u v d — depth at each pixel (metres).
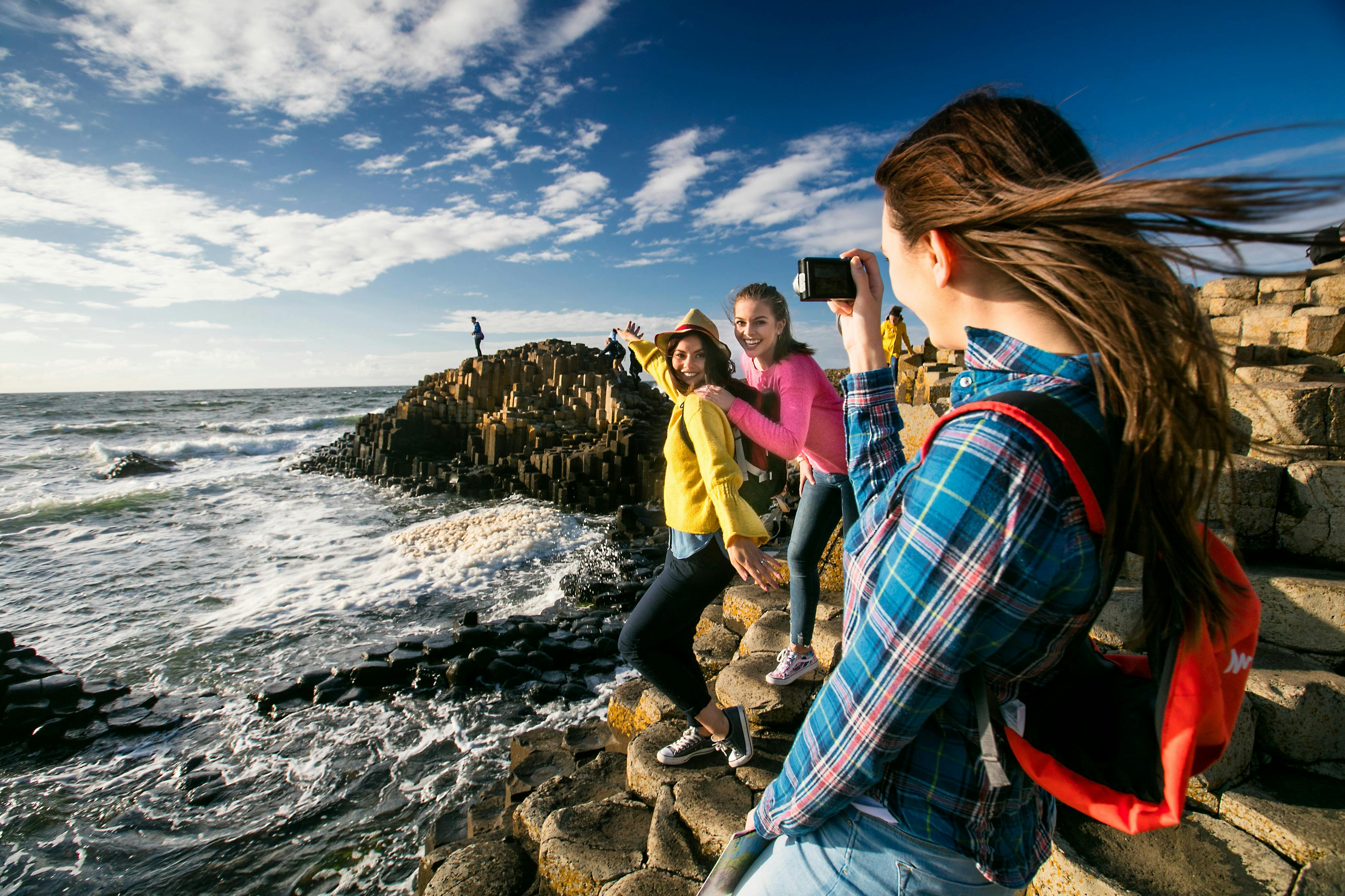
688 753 2.69
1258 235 0.59
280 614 7.95
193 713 5.64
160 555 10.65
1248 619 0.70
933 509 0.69
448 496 17.31
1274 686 2.06
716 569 2.25
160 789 4.58
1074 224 0.65
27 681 5.84
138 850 3.98
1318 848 1.72
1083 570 0.67
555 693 5.87
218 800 4.45
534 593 8.73
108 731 5.32
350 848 3.95
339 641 7.18
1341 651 2.17
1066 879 1.81
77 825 4.21
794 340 2.41
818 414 2.43
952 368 10.99
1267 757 2.05
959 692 0.79
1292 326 5.18
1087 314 0.64
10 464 23.52
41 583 9.19
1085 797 0.73
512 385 25.19
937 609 0.69
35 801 4.46
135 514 14.41
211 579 9.31
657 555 10.18
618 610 8.06
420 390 29.05
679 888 2.15
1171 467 0.64
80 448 28.28
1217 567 0.69
